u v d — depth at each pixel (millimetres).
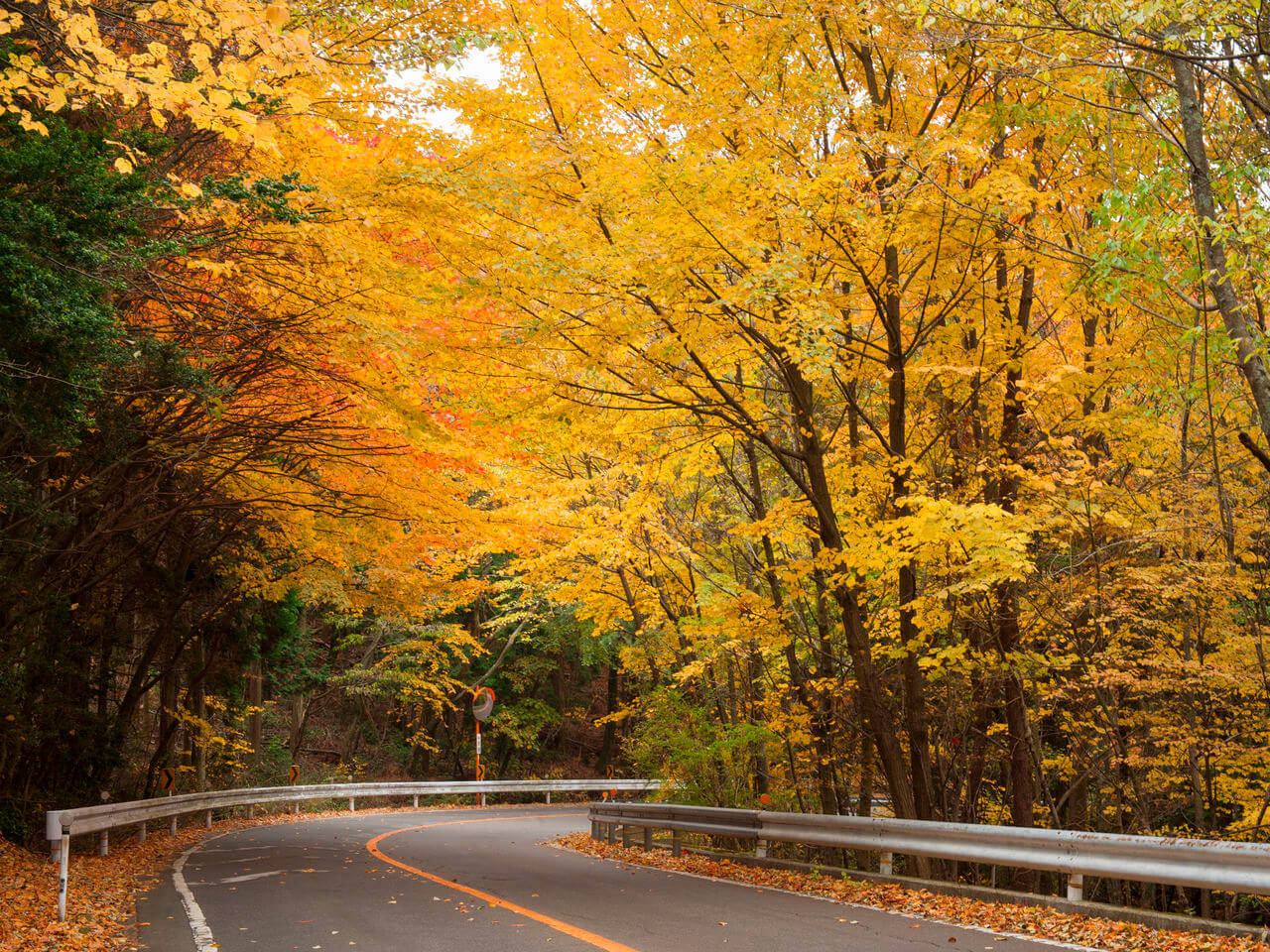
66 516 10945
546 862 13586
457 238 10438
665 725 16703
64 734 16094
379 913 8711
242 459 13375
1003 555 9562
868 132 10875
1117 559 12469
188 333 11312
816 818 10680
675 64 10930
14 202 7410
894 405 12375
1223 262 8094
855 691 15891
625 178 9789
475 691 31391
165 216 9695
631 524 15836
